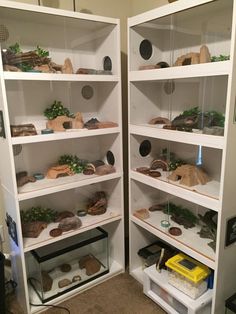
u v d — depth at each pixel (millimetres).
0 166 1654
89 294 1809
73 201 1963
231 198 1329
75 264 1932
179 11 1361
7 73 1341
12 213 1586
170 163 1775
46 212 1832
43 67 1536
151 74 1555
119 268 2010
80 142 1944
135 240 1992
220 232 1325
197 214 1724
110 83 1812
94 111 1981
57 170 1770
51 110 1733
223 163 1246
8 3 1307
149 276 1713
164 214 1903
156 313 1652
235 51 1129
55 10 1446
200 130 1402
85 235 1913
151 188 1973
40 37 1659
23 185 1636
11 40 1548
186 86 1620
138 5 2043
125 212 2186
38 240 1626
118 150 1864
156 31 1725
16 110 1596
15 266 1729
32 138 1478
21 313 1683
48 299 1701
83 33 1809
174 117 1739
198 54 1416
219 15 1353
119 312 1662
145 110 1814
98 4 1932
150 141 1896
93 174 1836
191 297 1508
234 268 1467
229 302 1416
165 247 1959
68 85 1815
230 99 1178
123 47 2082
